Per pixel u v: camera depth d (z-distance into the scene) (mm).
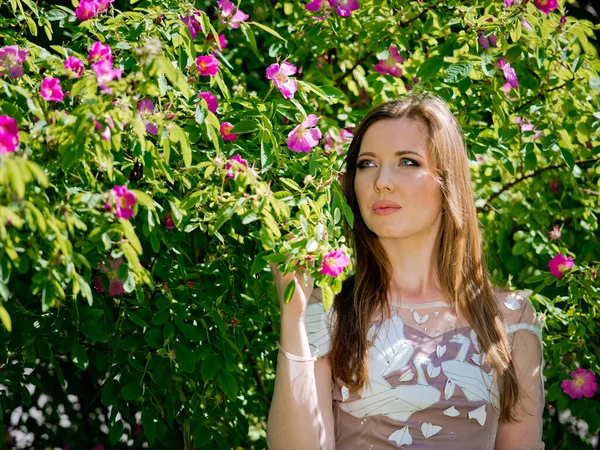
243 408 2465
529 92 2395
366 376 1743
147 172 1598
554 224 2764
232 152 1855
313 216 1605
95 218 1455
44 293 1370
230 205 1616
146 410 2004
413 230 1784
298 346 1687
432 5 2340
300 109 1840
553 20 2291
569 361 2418
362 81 2715
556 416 2844
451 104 2262
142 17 1861
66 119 1413
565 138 2264
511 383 1813
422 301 1839
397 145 1774
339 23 2371
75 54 1799
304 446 1674
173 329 1921
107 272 1827
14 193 1305
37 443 2719
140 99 1544
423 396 1712
